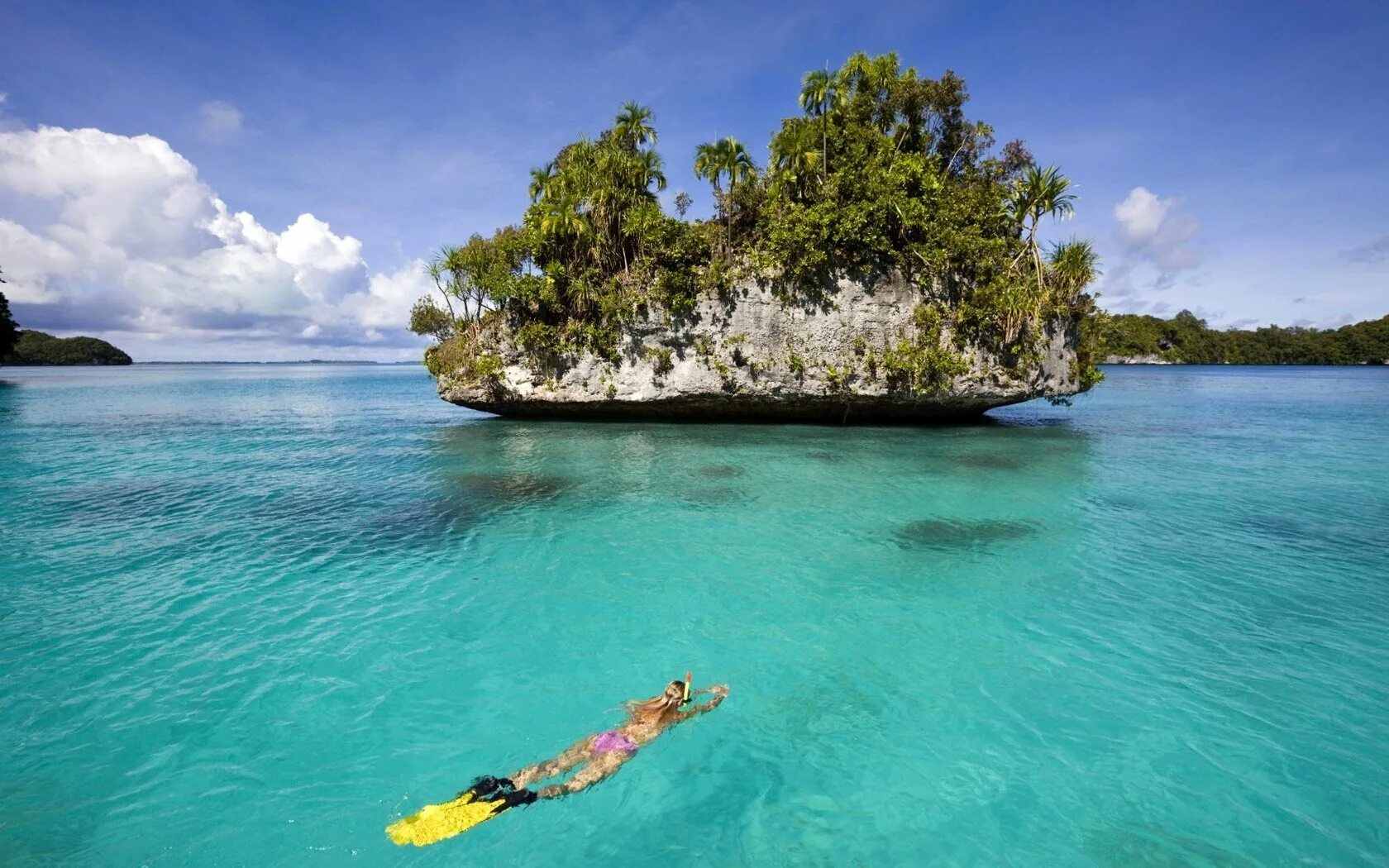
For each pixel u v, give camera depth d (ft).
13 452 87.40
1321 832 18.19
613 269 113.70
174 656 28.84
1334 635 30.68
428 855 17.53
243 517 52.85
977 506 55.57
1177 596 35.60
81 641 30.22
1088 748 22.12
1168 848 17.60
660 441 93.76
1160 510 53.98
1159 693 25.63
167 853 17.38
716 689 25.72
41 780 20.33
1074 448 86.07
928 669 27.78
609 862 17.31
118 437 103.55
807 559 42.29
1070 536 46.96
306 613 33.83
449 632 31.55
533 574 39.70
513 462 77.56
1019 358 99.71
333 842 17.93
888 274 100.58
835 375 101.96
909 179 101.40
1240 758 21.52
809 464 75.00
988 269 99.66
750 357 104.32
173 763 21.35
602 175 114.21
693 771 21.13
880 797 19.85
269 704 24.99
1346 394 189.26
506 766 21.59
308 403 181.98
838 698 25.57
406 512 54.75
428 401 193.67
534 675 27.55
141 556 43.01
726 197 110.01
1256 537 46.21
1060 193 100.99
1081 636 30.81
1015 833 18.24
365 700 25.40
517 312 113.70
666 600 35.58
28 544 45.47
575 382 111.65
